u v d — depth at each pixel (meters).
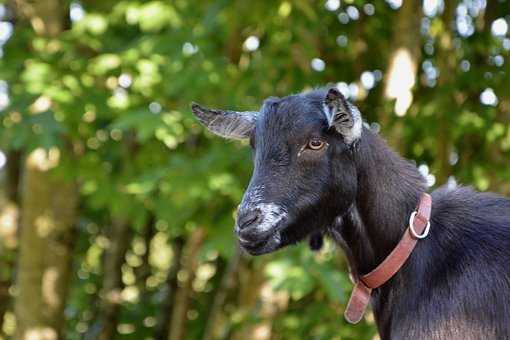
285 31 9.47
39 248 11.59
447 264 4.55
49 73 9.27
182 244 13.41
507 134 9.57
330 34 10.38
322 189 4.51
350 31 10.45
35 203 11.52
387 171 4.69
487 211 4.75
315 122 4.49
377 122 10.02
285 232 4.52
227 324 10.19
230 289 11.45
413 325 4.51
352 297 4.74
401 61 9.05
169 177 8.66
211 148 9.28
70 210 11.91
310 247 4.99
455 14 10.46
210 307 12.88
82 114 9.23
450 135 9.54
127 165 10.05
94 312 14.95
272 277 8.06
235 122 5.00
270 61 9.50
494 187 9.60
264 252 4.50
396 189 4.68
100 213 13.72
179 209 9.13
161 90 9.42
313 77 9.60
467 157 10.27
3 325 13.41
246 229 4.42
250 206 4.44
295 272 8.00
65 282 11.98
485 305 4.43
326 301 9.70
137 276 14.66
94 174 10.08
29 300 11.67
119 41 10.38
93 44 9.87
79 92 9.27
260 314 9.65
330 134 4.50
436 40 10.59
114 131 10.28
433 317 4.46
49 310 11.76
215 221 9.19
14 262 13.17
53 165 10.85
